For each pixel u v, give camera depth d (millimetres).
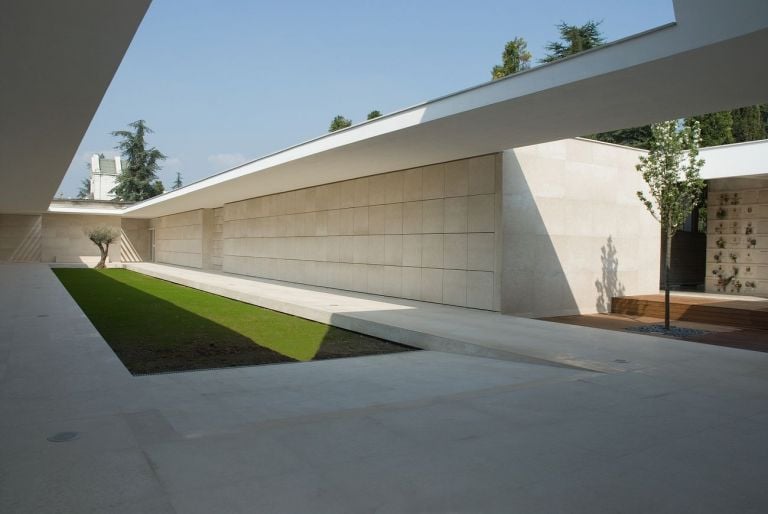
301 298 14438
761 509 3092
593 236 13328
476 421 4621
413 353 8422
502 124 9273
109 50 5902
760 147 13820
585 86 7109
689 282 20297
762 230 15438
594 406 5129
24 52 5926
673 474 3559
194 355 8250
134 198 54250
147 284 21672
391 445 3986
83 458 3594
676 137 10242
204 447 3863
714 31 5543
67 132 9781
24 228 34562
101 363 6527
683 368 6797
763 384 6027
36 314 10781
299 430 4301
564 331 9445
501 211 11664
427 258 13781
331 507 2990
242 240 25125
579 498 3184
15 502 2951
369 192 16156
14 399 4988
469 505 3059
